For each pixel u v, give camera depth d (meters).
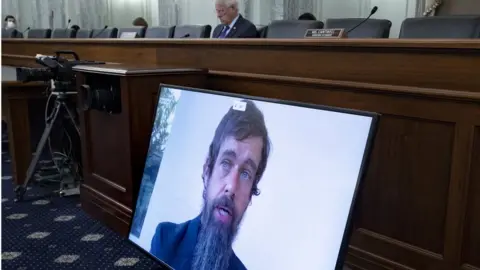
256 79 2.12
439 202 1.54
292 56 1.99
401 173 1.63
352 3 5.58
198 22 6.92
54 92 2.71
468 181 1.45
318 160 1.37
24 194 2.75
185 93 1.88
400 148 1.62
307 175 1.39
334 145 1.34
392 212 1.67
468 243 1.49
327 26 3.02
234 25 3.75
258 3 6.16
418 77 1.56
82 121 2.42
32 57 4.29
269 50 2.08
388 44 1.60
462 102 1.43
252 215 1.51
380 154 1.67
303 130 1.43
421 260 1.59
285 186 1.44
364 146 1.27
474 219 1.46
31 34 6.32
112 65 2.44
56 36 5.81
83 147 2.46
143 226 1.89
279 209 1.44
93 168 2.45
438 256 1.55
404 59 1.60
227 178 1.62
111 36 4.85
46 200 2.70
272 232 1.44
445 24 2.46
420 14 4.91
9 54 4.70
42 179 2.93
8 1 7.41
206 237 1.63
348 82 1.75
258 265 1.44
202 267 1.60
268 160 1.51
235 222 1.55
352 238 1.78
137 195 2.03
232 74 2.22
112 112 2.16
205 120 1.76
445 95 1.46
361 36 2.81
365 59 1.72
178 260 1.70
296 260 1.36
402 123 1.60
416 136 1.57
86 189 2.48
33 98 2.86
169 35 4.20
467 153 1.44
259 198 1.50
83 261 1.96
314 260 1.31
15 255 2.01
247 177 1.56
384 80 1.67
